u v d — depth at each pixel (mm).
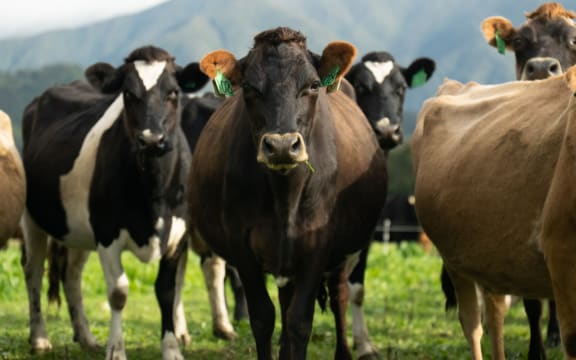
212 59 7164
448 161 7734
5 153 9680
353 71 12234
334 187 7723
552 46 10578
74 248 10688
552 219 6043
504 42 11109
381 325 13148
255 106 6988
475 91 8695
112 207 9594
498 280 7160
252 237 7617
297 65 7008
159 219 9594
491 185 6910
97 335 12227
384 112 11969
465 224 7234
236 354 10648
